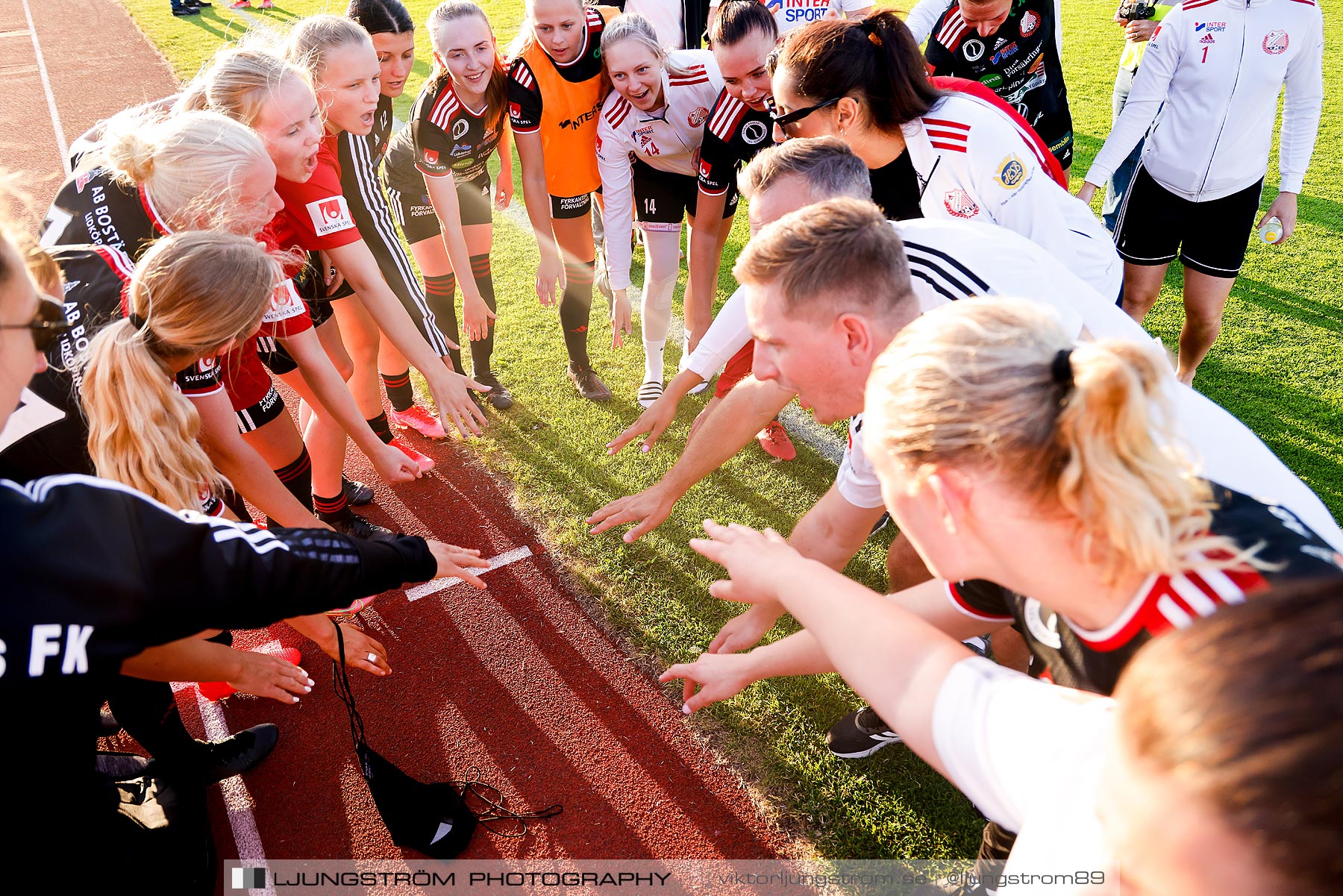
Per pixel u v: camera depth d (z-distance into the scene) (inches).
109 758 85.4
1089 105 289.4
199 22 481.7
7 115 351.9
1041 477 36.4
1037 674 58.1
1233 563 37.7
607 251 153.7
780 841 91.4
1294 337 171.6
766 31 120.8
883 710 42.8
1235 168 134.5
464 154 144.0
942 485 39.2
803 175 77.7
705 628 117.3
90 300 74.4
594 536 133.6
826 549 80.1
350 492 141.0
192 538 53.0
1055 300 68.2
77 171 89.9
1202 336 149.6
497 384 165.8
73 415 71.2
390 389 153.2
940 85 95.3
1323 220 214.8
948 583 59.0
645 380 163.9
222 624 55.7
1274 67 128.1
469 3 131.8
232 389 100.3
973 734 38.2
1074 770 33.9
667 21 193.8
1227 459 50.4
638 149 143.0
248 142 84.0
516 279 213.5
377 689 110.7
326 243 105.4
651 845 91.7
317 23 115.6
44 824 51.4
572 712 106.6
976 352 37.2
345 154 126.6
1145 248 148.3
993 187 90.1
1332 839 19.2
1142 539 34.5
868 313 58.8
